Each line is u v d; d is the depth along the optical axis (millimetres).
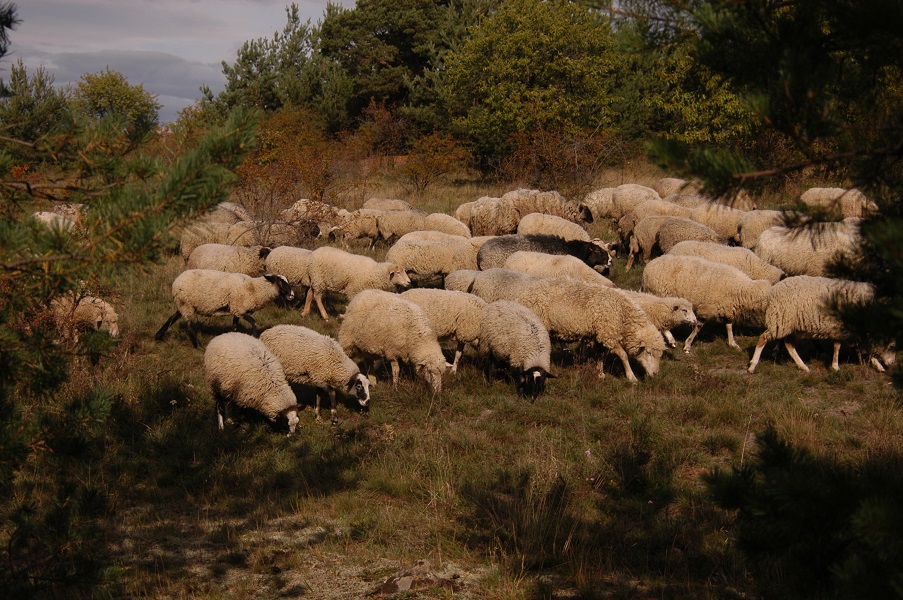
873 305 3211
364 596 5578
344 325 10352
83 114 3771
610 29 3475
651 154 3055
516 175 29703
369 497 7398
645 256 17359
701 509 6980
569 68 32750
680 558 6180
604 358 11070
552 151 26688
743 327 13508
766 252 14633
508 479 7609
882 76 3234
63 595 5145
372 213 19594
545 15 33250
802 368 11195
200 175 3375
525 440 8680
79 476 7391
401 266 13789
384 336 10039
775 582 5461
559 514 6863
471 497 7152
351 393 9414
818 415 9211
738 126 25422
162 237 3363
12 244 3348
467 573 5953
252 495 7297
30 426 4152
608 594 5656
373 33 48312
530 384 9750
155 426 8594
